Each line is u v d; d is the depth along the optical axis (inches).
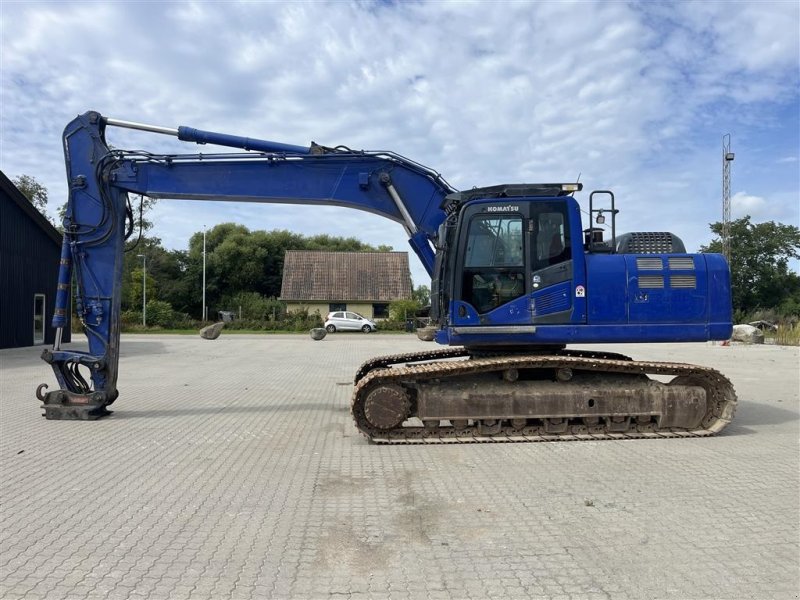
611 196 294.4
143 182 327.0
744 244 1664.6
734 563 143.6
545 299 277.1
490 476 216.4
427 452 252.7
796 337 1000.9
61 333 328.2
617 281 279.7
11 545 155.3
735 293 1658.5
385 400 269.3
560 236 279.6
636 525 167.9
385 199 326.6
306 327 1617.9
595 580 135.1
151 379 504.7
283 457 245.0
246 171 327.0
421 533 162.7
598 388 278.7
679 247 298.0
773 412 348.2
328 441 273.6
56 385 457.4
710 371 281.6
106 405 331.9
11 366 595.2
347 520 172.9
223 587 131.7
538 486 204.2
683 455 246.1
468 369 271.0
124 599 126.4
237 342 1048.8
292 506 184.9
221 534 162.4
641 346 931.3
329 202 328.5
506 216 279.7
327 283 1971.0
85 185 328.5
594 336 278.2
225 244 2472.9
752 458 241.3
